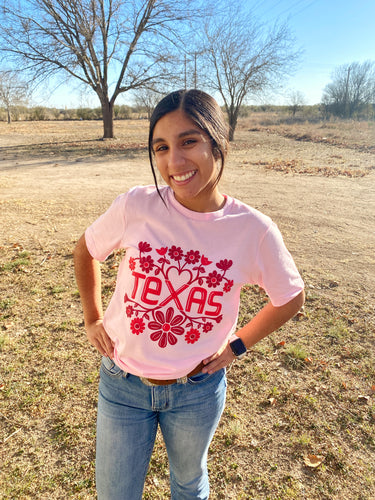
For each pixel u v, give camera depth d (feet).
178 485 5.39
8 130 114.62
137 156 59.00
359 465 8.22
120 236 4.77
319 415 9.54
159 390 4.71
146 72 81.41
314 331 13.10
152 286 4.42
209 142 4.12
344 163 49.44
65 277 16.58
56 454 8.39
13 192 33.14
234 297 4.59
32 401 9.78
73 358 11.46
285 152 61.77
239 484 7.82
